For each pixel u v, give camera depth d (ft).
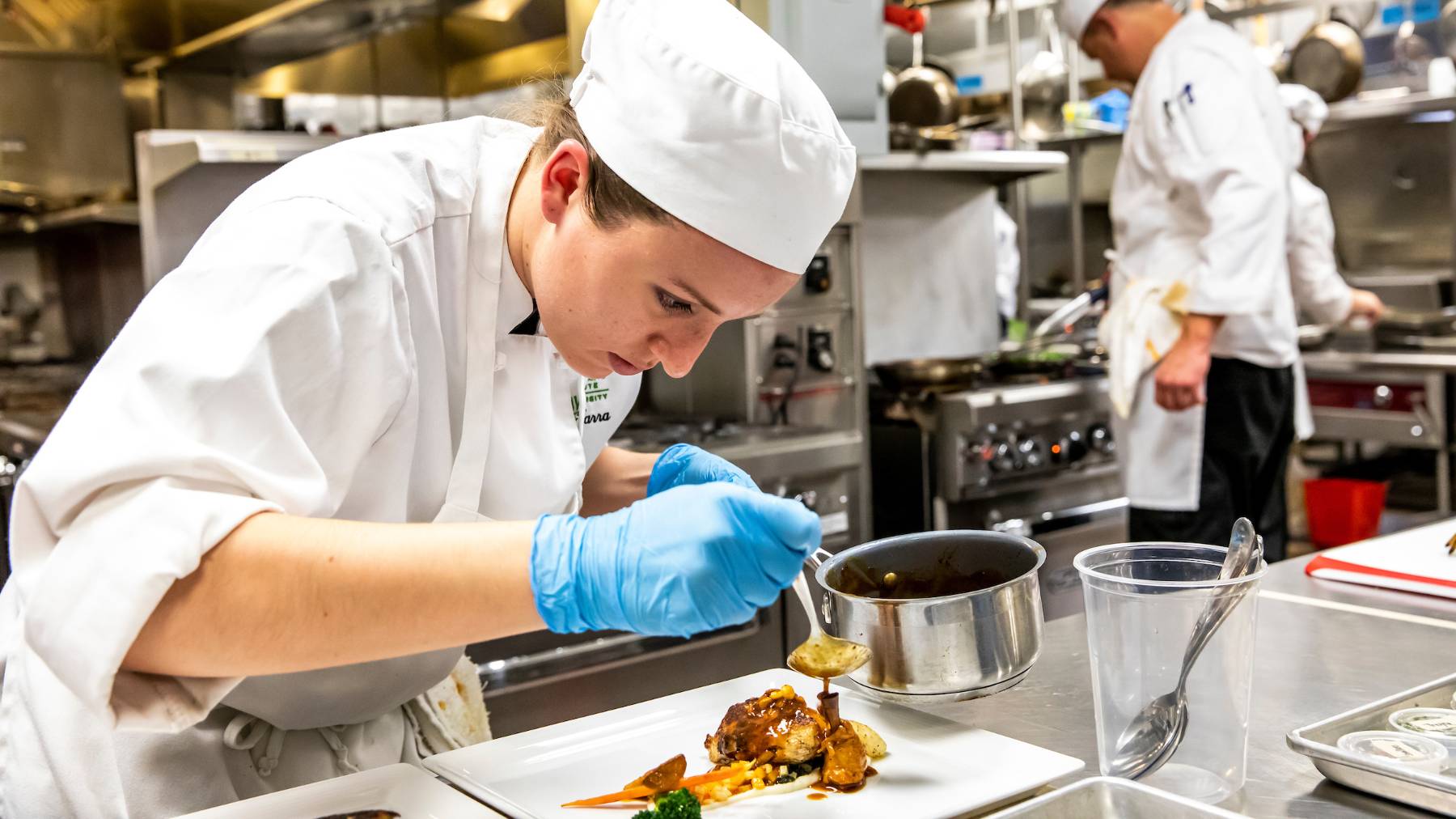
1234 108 8.79
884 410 10.59
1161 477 9.36
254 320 3.07
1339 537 11.19
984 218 12.87
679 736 3.75
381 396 3.37
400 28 12.97
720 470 4.47
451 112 13.50
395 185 3.61
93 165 13.78
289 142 8.93
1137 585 3.08
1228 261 8.69
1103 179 16.78
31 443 9.82
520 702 7.82
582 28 10.35
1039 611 3.67
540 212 3.70
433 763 3.56
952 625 3.48
